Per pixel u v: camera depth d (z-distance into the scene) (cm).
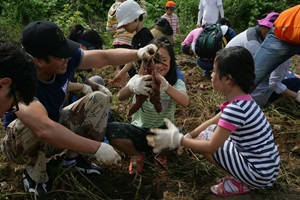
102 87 357
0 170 314
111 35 771
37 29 249
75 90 337
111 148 248
